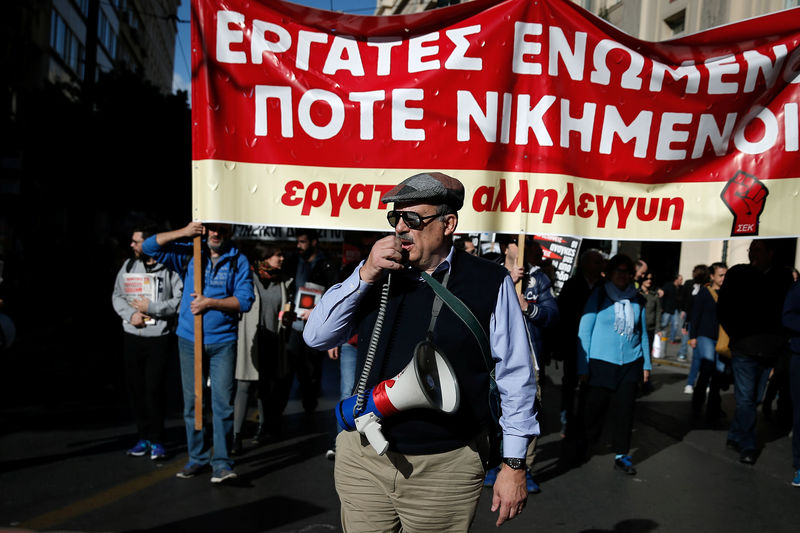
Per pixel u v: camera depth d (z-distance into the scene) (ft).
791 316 17.65
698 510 15.71
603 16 64.44
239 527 13.61
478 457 7.77
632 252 63.52
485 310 7.71
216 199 13.47
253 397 27.43
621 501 16.24
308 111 13.56
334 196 13.64
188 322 16.25
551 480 17.88
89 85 68.33
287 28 13.48
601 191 14.07
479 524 14.53
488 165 13.73
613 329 18.51
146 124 84.33
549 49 13.70
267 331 20.38
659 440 22.49
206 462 16.84
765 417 26.37
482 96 13.64
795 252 41.24
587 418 18.90
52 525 13.48
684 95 14.07
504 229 13.88
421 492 7.64
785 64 14.06
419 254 7.72
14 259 52.80
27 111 77.15
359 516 7.88
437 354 7.30
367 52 13.60
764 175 14.14
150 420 18.06
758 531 14.51
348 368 18.57
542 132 13.78
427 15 13.56
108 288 27.37
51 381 28.76
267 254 20.86
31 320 46.96
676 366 40.52
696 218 14.23
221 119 13.44
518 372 7.76
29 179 75.20
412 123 13.62
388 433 7.60
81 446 19.31
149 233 18.30
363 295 7.81
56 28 94.22
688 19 51.42
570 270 29.96
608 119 13.98
